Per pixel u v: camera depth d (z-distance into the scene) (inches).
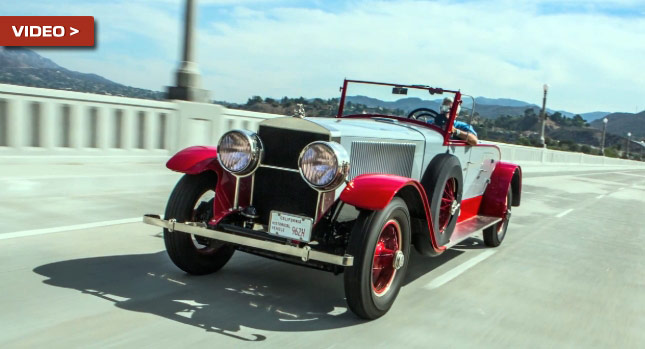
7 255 167.0
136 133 328.8
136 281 153.6
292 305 146.5
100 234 201.5
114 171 297.1
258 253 147.6
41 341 111.3
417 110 212.7
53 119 286.5
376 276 143.0
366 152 152.0
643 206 512.4
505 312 156.7
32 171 266.4
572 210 419.5
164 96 362.3
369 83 219.8
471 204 233.3
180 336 119.3
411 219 159.0
